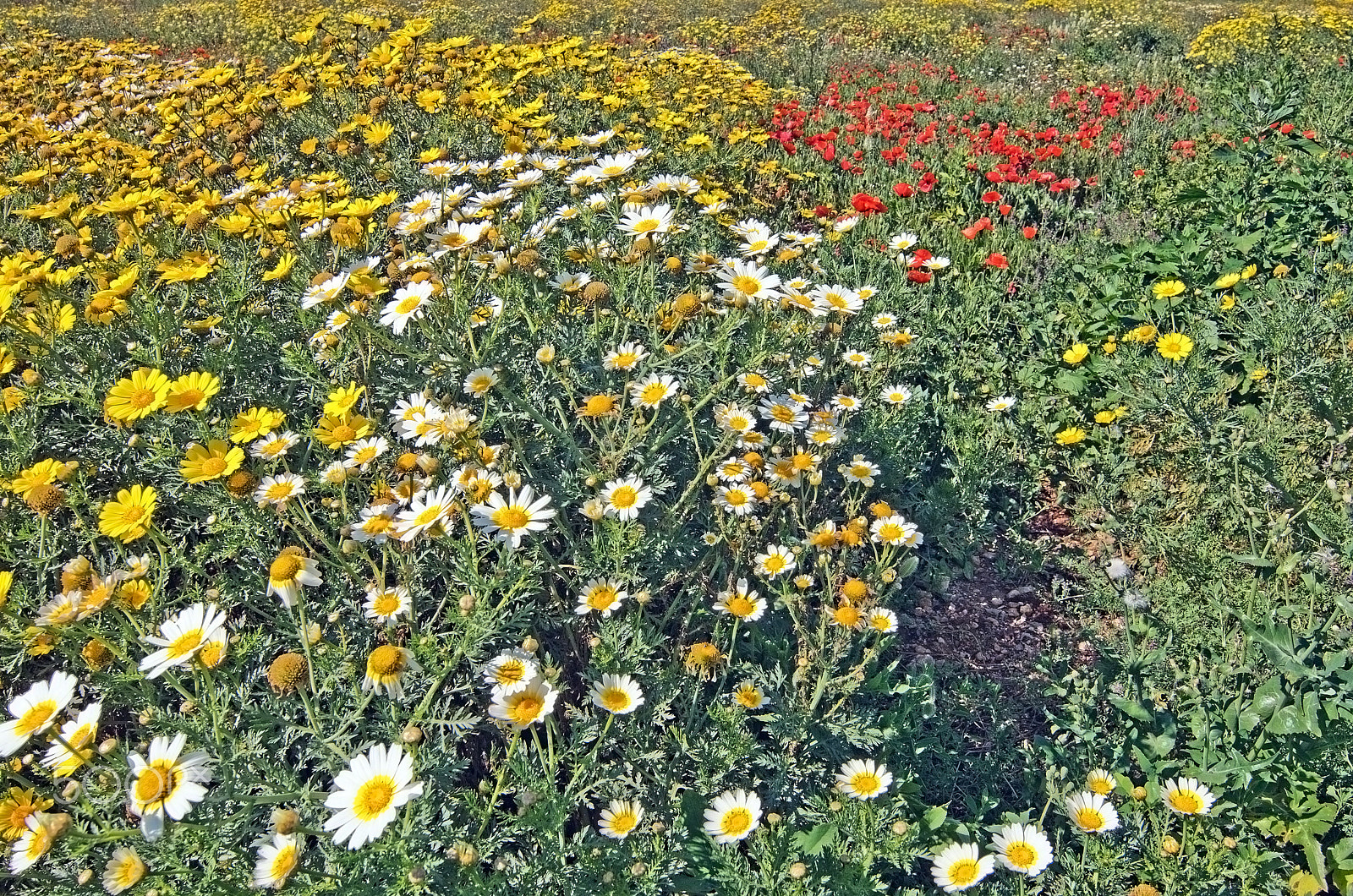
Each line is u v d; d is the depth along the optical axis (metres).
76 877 2.17
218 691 2.44
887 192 7.36
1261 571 3.76
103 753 2.00
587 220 4.47
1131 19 16.62
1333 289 5.07
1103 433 4.56
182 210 4.62
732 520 3.25
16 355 3.67
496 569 2.55
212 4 16.97
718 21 15.45
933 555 4.19
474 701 2.67
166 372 3.62
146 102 7.46
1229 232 6.00
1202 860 2.62
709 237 5.13
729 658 2.82
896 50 15.23
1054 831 2.88
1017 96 11.02
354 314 3.37
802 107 9.96
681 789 2.67
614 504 2.91
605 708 2.55
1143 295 5.32
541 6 17.97
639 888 2.29
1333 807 2.68
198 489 3.14
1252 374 4.55
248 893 1.98
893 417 4.23
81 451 3.47
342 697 2.59
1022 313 5.52
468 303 3.66
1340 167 6.48
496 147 6.27
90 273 4.23
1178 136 8.88
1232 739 2.87
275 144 6.48
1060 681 3.50
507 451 3.07
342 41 8.15
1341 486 3.99
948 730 3.16
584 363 3.68
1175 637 3.50
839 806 2.59
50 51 10.77
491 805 2.22
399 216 4.25
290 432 3.22
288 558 2.34
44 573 2.90
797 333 3.85
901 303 5.46
